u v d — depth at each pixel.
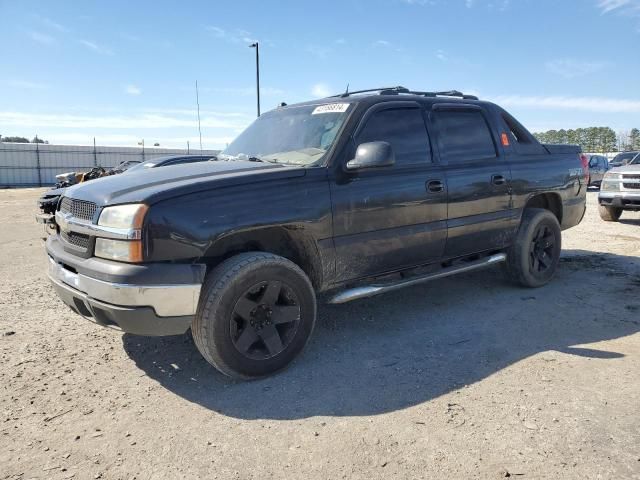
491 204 4.78
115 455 2.57
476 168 4.66
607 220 10.82
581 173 5.89
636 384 3.20
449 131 4.59
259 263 3.30
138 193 3.09
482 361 3.63
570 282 5.67
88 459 2.54
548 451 2.52
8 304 5.14
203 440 2.69
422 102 4.48
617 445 2.55
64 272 3.38
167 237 2.99
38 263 7.32
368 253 3.91
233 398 3.16
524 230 5.18
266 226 3.33
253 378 3.38
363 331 4.28
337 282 3.84
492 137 4.96
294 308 3.50
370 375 3.45
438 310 4.79
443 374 3.43
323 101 4.44
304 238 3.65
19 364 3.67
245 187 3.30
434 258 4.43
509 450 2.54
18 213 15.30
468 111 4.84
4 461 2.52
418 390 3.21
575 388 3.17
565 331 4.19
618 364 3.51
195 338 3.26
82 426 2.84
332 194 3.66
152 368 3.61
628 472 2.34
